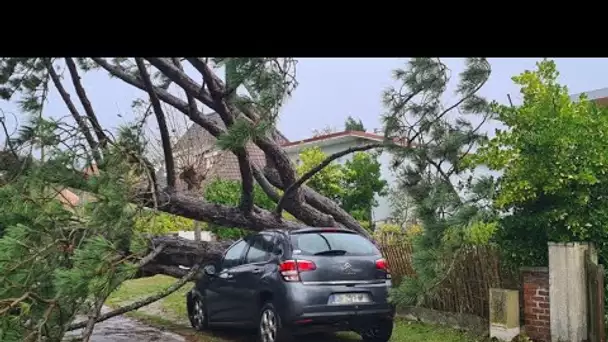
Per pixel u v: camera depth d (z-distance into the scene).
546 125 9.00
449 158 8.75
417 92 8.78
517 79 9.73
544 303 8.73
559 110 9.16
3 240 6.32
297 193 11.84
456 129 8.94
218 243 11.89
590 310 8.27
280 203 11.42
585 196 8.77
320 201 12.59
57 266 6.65
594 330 8.16
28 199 7.14
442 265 7.12
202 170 20.00
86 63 10.17
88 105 10.23
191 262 11.64
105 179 7.41
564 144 8.77
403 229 18.64
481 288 9.66
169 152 10.80
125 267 6.54
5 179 8.41
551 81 9.66
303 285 8.64
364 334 9.72
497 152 9.26
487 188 7.27
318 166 10.73
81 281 6.04
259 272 9.27
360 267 8.97
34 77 9.06
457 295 10.07
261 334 9.16
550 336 8.56
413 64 8.59
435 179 8.33
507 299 8.96
